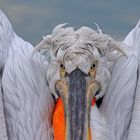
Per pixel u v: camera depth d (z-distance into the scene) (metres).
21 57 12.02
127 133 11.48
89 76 10.68
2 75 11.99
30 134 11.35
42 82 11.77
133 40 12.44
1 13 12.59
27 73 11.80
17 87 11.70
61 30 10.88
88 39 10.70
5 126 11.47
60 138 11.03
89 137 10.47
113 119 11.43
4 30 12.35
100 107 11.57
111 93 11.56
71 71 10.53
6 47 12.23
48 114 11.61
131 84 11.71
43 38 11.38
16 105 11.61
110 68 11.77
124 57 11.91
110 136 11.26
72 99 10.45
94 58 10.67
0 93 11.62
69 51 10.55
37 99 11.62
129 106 11.61
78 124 10.37
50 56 11.02
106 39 11.00
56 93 11.16
